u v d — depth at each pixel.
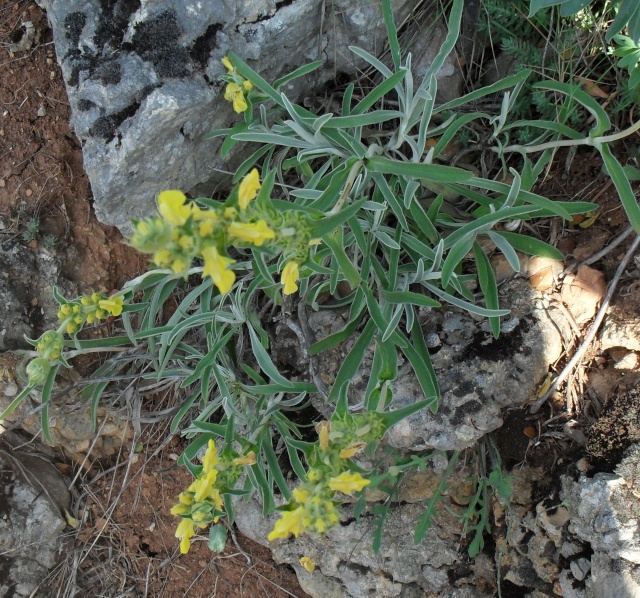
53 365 0.59
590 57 0.58
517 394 0.58
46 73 0.66
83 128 0.57
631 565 0.53
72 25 0.57
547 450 0.59
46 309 0.67
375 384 0.55
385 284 0.58
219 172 0.64
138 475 0.73
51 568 0.72
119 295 0.57
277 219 0.43
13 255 0.66
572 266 0.58
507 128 0.58
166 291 0.64
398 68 0.55
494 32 0.61
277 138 0.56
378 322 0.54
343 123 0.54
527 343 0.58
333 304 0.64
